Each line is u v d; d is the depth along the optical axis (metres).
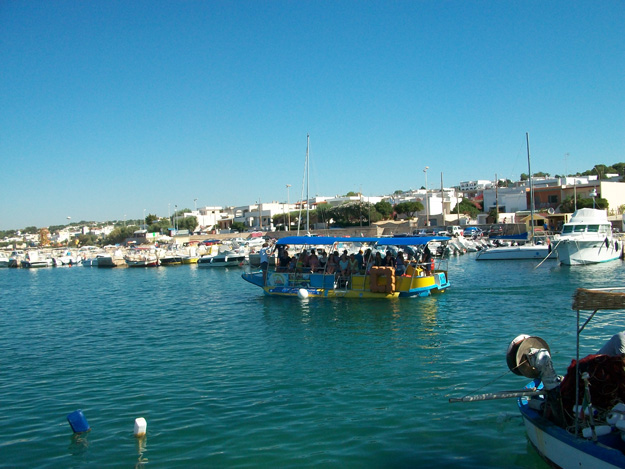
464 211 105.38
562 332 18.06
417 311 23.45
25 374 15.55
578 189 91.25
